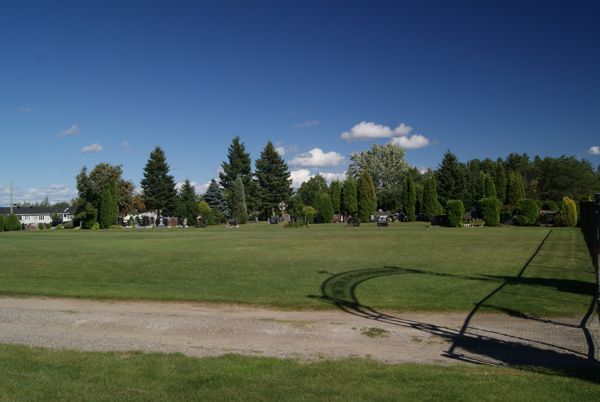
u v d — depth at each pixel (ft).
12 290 41.34
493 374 19.58
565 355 22.65
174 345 24.81
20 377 19.27
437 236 108.47
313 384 18.29
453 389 17.61
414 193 226.17
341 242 93.81
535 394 17.08
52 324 29.73
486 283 43.11
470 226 161.79
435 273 49.44
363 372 19.84
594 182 278.87
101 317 31.55
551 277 46.29
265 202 299.17
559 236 104.32
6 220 200.64
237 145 321.93
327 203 231.30
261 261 62.08
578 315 30.99
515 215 172.55
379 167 341.00
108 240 110.93
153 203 283.18
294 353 23.22
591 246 37.96
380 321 29.96
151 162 283.18
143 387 18.13
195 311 33.37
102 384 18.48
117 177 212.43
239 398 16.92
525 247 78.28
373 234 119.44
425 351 23.52
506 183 236.43
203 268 55.57
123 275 50.31
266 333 27.17
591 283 42.80
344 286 42.19
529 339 25.54
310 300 36.37
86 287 42.83
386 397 16.85
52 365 21.06
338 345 24.68
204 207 231.50
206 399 16.88
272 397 16.98
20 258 68.64
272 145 300.81
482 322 29.48
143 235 134.21
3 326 29.30
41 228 238.68
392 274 48.96
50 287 42.88
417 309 33.06
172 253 74.84
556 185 275.80
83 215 208.54
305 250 77.30
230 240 104.53
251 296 38.14
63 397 17.10
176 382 18.69
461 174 263.70
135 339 26.09
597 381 18.63
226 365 20.90
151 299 37.52
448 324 29.07
